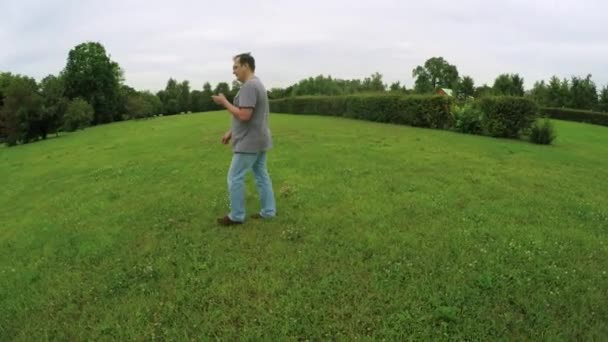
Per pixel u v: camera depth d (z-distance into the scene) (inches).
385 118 959.0
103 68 2166.6
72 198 324.2
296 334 134.3
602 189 324.8
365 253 187.0
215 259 184.9
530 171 382.9
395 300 149.3
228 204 264.2
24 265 199.3
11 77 1638.8
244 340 131.9
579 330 133.4
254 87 199.5
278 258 183.5
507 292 153.1
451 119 806.5
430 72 2960.1
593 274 167.5
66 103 1497.3
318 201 265.7
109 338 136.6
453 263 175.5
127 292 162.2
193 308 149.6
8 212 319.3
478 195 285.4
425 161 417.4
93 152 644.7
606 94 1596.9
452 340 129.9
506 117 699.4
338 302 149.3
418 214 239.6
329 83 2452.0
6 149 1043.9
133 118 2143.2
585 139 797.9
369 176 341.7
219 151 515.2
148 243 207.6
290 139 622.2
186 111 3068.4
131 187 339.3
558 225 226.7
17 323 149.2
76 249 210.4
